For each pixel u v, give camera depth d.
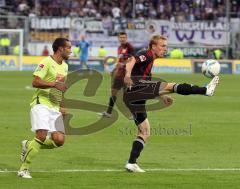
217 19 102.12
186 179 20.97
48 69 20.62
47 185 19.72
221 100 50.31
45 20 91.50
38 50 91.38
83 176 21.22
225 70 90.62
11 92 53.69
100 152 26.33
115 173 21.80
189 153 26.38
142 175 21.53
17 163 23.50
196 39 95.06
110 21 92.62
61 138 20.67
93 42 92.56
